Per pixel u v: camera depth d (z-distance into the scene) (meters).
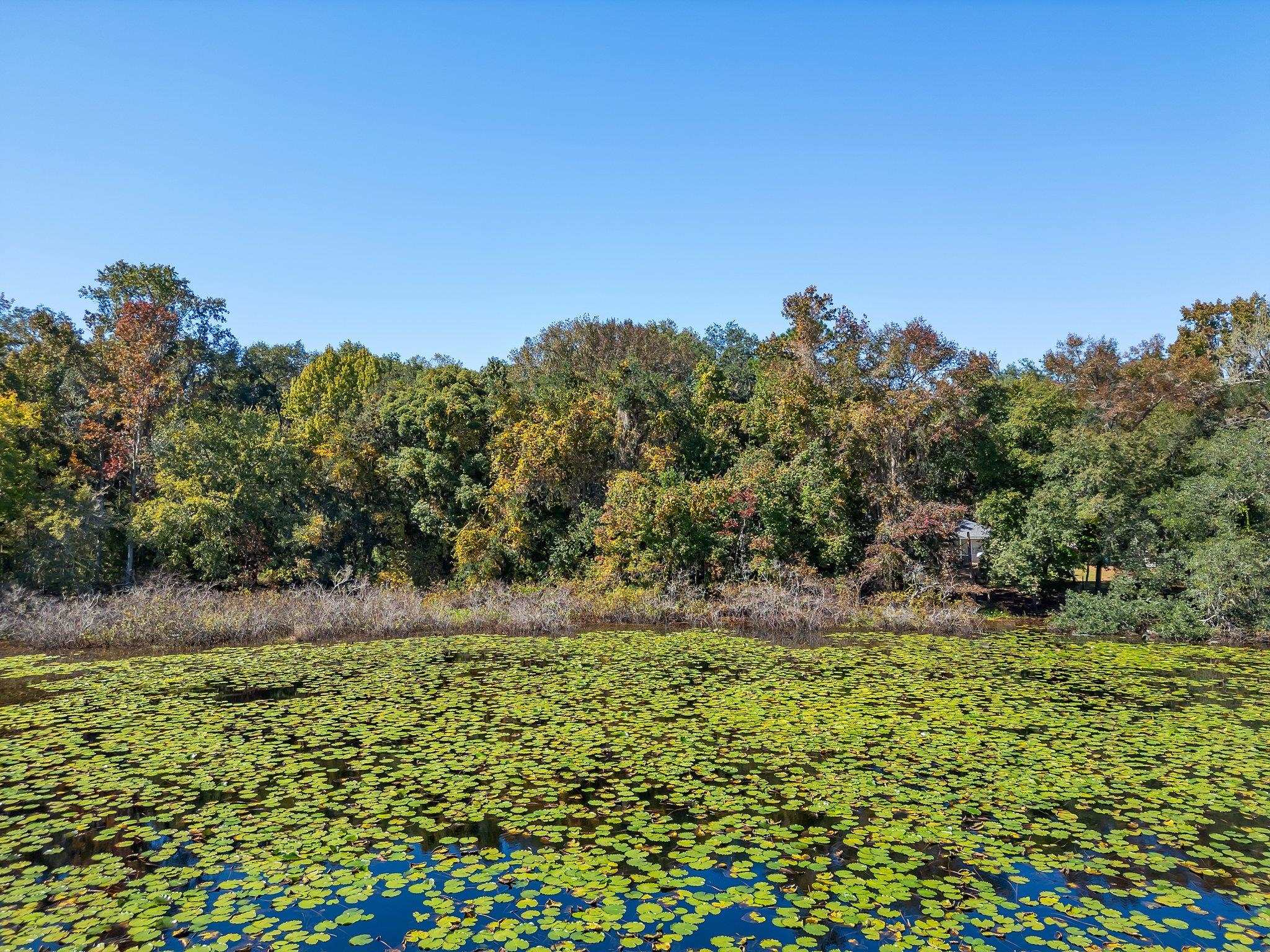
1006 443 29.83
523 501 29.98
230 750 12.00
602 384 34.12
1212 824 9.36
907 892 7.77
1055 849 8.72
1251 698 15.38
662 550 27.27
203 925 7.21
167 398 33.53
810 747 12.11
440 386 33.47
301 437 32.62
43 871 8.22
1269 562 22.67
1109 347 33.88
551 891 7.81
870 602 26.34
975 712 14.19
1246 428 26.34
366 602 24.33
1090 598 24.41
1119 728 13.20
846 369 30.34
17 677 17.30
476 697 15.33
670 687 16.22
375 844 8.82
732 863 8.37
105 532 28.70
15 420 26.17
